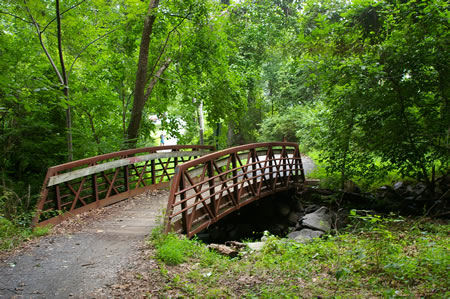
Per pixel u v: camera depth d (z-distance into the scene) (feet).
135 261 16.35
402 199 34.76
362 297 12.32
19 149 28.30
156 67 42.98
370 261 16.26
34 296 12.90
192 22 37.14
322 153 38.04
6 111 27.07
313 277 14.99
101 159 27.78
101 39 39.99
